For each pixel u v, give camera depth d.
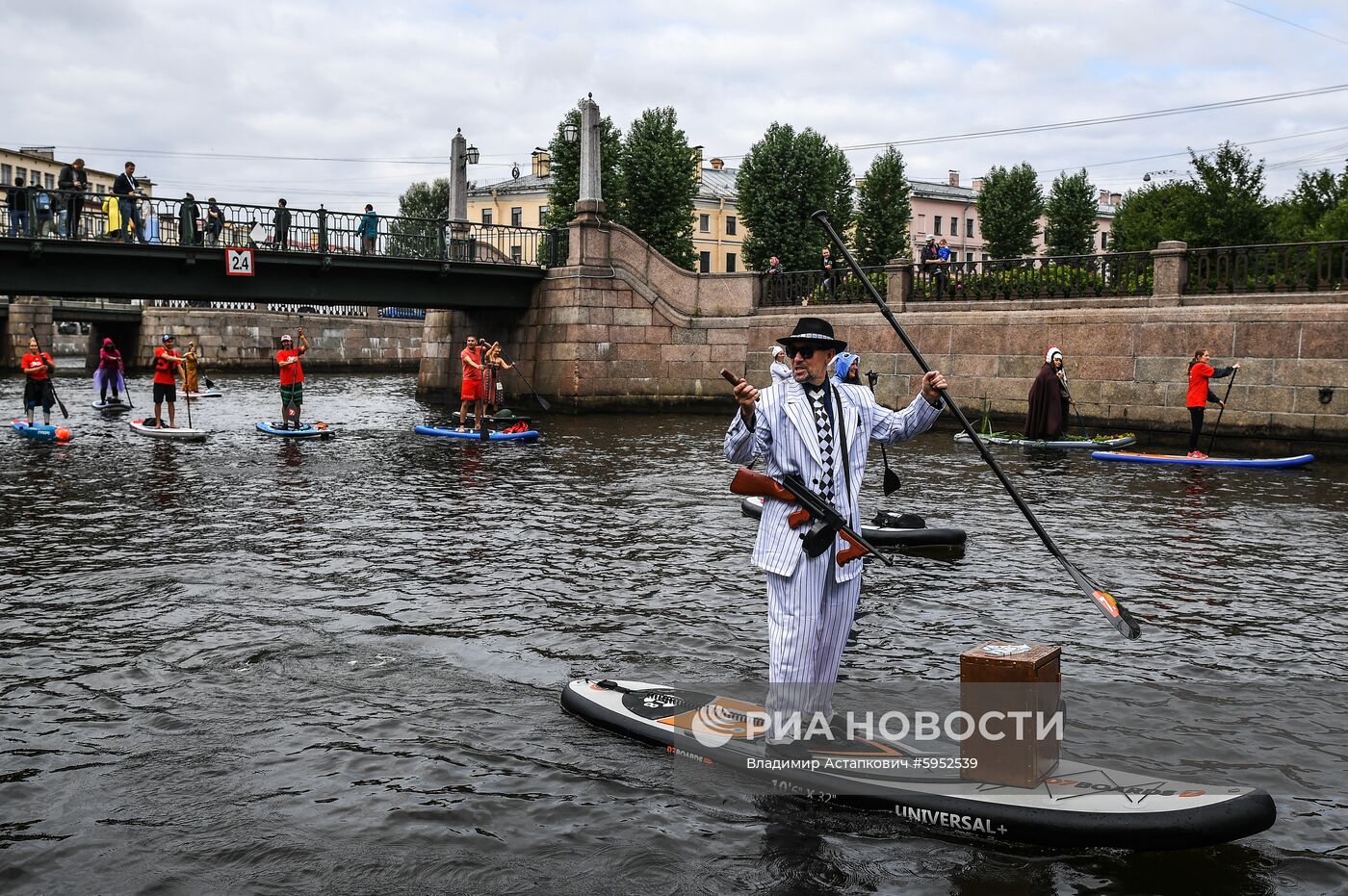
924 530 9.77
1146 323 20.56
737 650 6.54
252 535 10.29
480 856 3.94
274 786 4.55
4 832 4.16
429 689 5.80
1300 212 38.84
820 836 4.04
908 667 6.12
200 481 14.25
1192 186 33.25
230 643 6.66
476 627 7.03
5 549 9.57
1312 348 18.36
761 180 44.22
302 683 5.90
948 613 7.40
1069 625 7.09
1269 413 18.91
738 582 8.33
